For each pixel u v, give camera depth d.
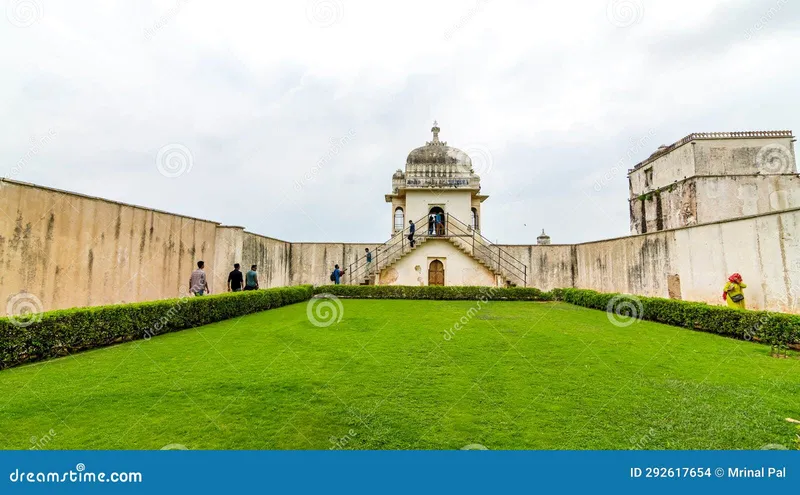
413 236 17.77
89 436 3.46
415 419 3.85
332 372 5.27
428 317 10.12
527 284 20.42
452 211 19.41
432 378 5.05
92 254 9.96
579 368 5.53
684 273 12.42
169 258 12.49
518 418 3.88
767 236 9.44
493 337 7.56
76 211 9.58
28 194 8.53
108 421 3.74
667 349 6.68
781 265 9.07
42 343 5.81
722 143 20.48
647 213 24.44
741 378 5.12
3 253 8.06
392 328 8.47
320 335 7.70
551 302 15.02
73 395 4.37
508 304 13.92
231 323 9.20
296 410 4.03
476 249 18.20
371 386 4.73
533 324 9.15
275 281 18.75
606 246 17.28
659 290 13.68
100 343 6.74
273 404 4.17
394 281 17.80
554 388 4.71
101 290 10.19
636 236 15.08
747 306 9.97
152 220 11.86
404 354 6.23
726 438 3.51
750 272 9.91
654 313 9.89
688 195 20.42
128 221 11.03
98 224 10.14
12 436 3.45
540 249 20.64
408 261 17.89
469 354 6.26
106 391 4.50
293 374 5.18
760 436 3.54
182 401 4.23
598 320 9.92
